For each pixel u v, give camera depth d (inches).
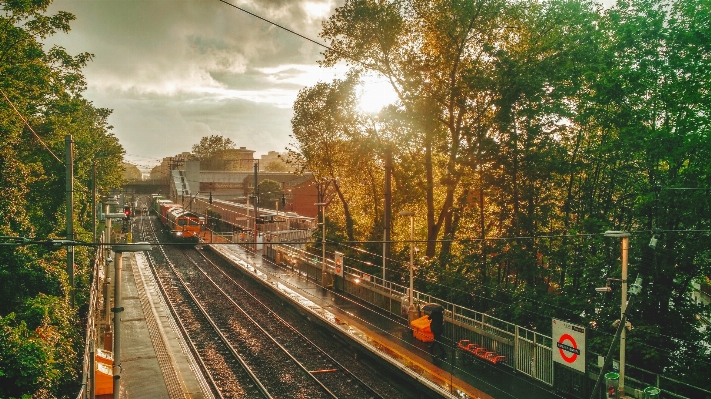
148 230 2824.8
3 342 551.5
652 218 728.3
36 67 992.2
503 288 897.5
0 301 767.1
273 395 719.1
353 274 1274.6
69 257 912.3
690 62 675.4
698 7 685.9
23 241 437.7
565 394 650.2
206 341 959.0
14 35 897.5
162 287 1402.6
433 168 1243.8
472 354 799.7
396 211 1337.4
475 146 971.9
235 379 775.7
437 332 831.7
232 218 2586.1
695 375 626.2
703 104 662.5
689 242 660.7
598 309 744.3
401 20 1050.1
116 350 552.4
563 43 932.0
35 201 1245.1
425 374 713.6
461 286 956.6
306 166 1428.4
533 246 877.2
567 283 877.8
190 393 692.7
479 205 1050.7
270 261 1813.5
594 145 924.0
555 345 663.1
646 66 721.0
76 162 1423.5
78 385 668.1
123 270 1596.9
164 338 924.6
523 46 1010.7
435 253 1157.1
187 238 2255.2
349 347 917.8
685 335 687.1
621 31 751.7
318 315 1043.3
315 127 1368.1
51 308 751.7
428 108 1039.6
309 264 1491.1
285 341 966.4
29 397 488.7
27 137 1162.0
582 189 940.0
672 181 676.7
